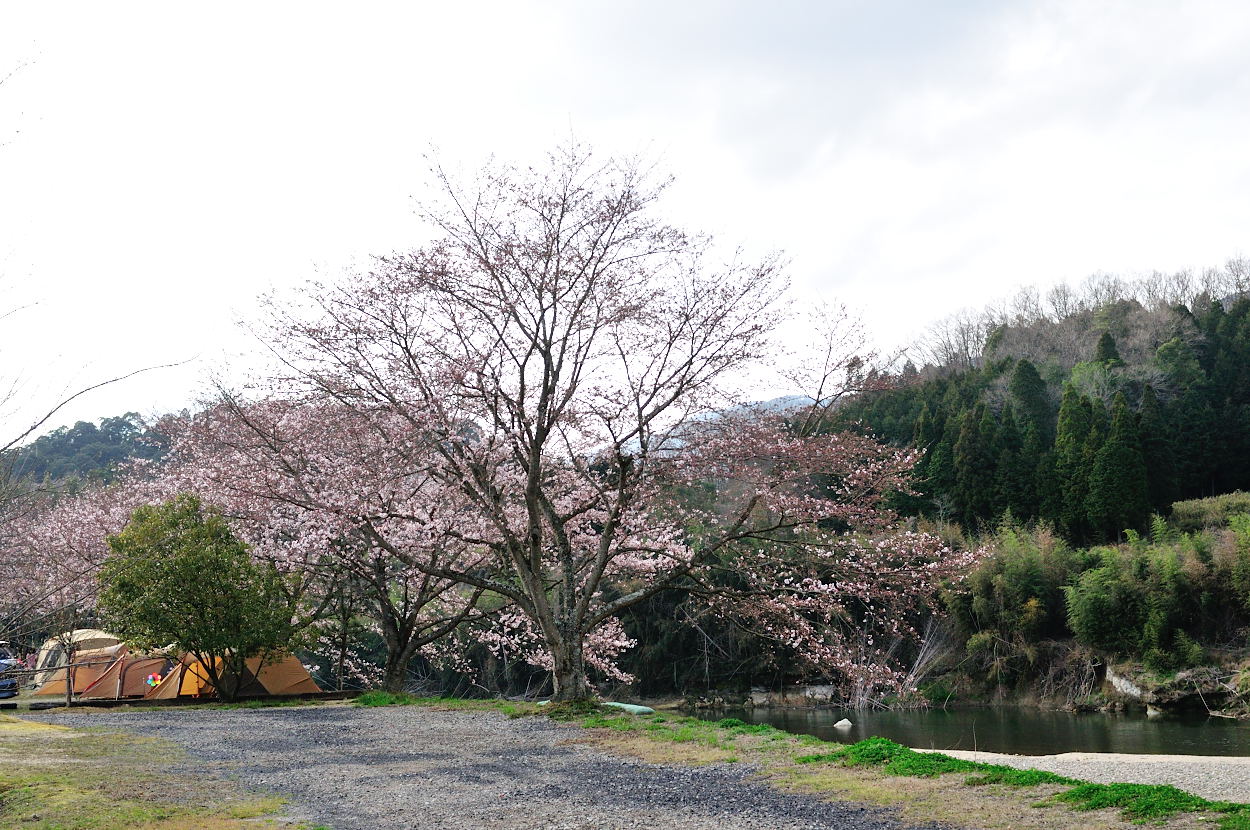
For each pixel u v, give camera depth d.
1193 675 33.12
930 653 39.12
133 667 20.28
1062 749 22.02
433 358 16.39
